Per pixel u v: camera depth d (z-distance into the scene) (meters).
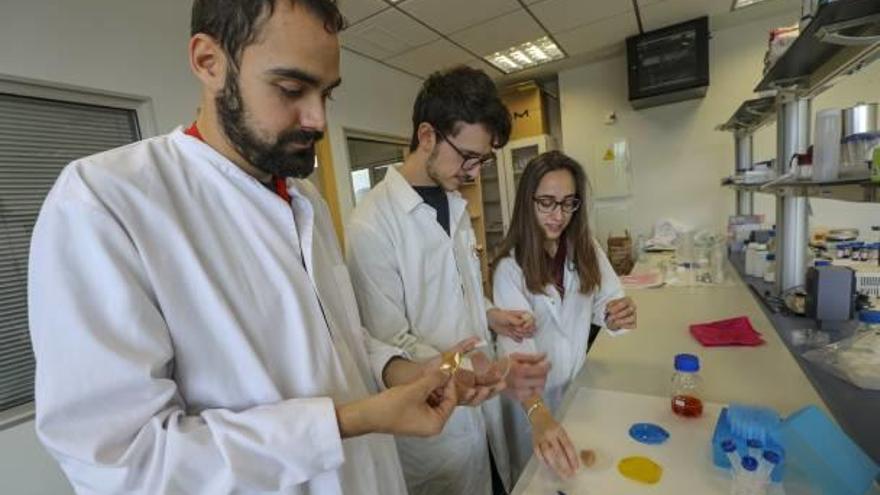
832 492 0.66
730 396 1.03
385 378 0.86
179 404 0.54
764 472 0.68
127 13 1.93
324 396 0.65
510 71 4.08
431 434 0.59
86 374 0.46
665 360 1.29
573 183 1.39
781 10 3.13
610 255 3.89
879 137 1.09
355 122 3.38
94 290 0.48
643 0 2.83
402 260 1.15
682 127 3.75
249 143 0.57
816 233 2.83
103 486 0.47
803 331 1.39
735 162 3.20
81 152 1.88
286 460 0.50
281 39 0.51
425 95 1.05
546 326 1.46
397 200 1.18
